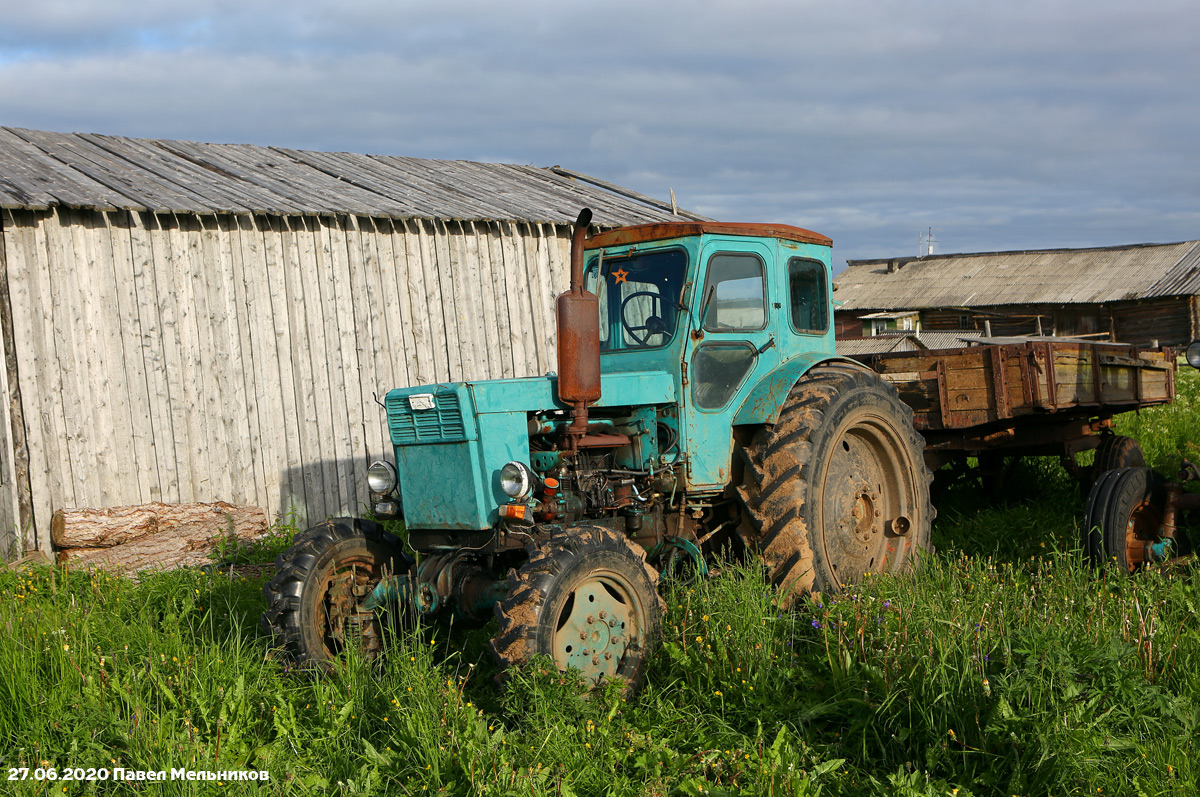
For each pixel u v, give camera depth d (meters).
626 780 3.51
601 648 4.36
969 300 34.56
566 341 4.53
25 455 7.61
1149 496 5.75
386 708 4.13
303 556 4.90
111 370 8.04
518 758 3.60
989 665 3.84
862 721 3.79
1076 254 35.34
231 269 8.70
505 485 4.48
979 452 7.40
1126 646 3.84
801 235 5.92
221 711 3.94
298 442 9.02
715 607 4.67
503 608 4.14
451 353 9.98
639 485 5.17
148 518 7.83
